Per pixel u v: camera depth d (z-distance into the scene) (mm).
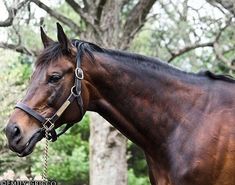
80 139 15797
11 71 12508
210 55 14211
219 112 4273
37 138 4180
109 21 10461
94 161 10555
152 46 12008
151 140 4379
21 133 4117
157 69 4457
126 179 10617
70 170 14719
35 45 10727
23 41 10070
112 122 4461
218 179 4168
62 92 4227
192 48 10820
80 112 4301
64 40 4266
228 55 13836
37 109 4176
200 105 4336
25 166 13359
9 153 11852
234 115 4250
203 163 4137
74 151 14836
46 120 4184
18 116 4160
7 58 12070
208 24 10469
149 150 4422
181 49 10844
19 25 9969
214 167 4148
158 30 11773
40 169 13117
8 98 11297
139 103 4379
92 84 4367
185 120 4305
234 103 4305
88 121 15484
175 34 11680
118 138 10492
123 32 10602
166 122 4352
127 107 4387
